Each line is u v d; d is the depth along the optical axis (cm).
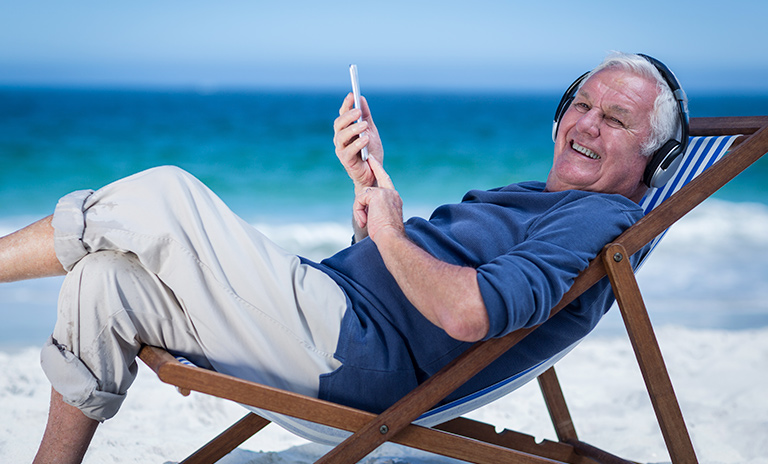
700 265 612
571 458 225
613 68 192
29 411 270
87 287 143
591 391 321
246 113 2183
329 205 1020
